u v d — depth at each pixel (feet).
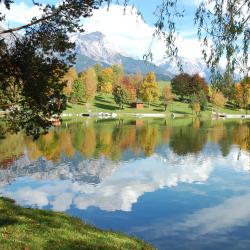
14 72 46.62
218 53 38.63
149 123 407.03
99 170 157.69
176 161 182.09
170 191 124.67
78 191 123.13
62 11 47.70
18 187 126.21
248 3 37.52
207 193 122.31
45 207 103.76
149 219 95.45
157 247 77.46
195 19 38.91
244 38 37.78
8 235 55.26
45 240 55.67
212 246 78.54
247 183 136.67
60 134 281.95
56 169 157.28
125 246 62.75
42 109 48.26
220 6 38.32
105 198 115.14
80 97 535.60
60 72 47.67
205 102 578.25
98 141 246.68
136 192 123.03
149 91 577.02
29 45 46.14
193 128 352.28
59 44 46.83
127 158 188.03
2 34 46.34
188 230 87.81
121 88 580.30
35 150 202.59
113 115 528.22
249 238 83.35
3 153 191.01
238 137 280.72
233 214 100.58
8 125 51.26
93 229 71.15
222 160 185.06
